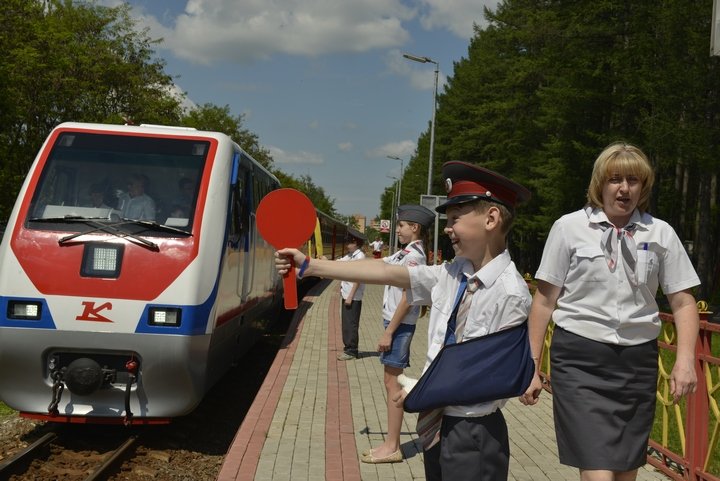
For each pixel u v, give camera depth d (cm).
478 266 316
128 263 755
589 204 383
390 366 627
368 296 3056
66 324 737
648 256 368
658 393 637
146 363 747
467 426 304
